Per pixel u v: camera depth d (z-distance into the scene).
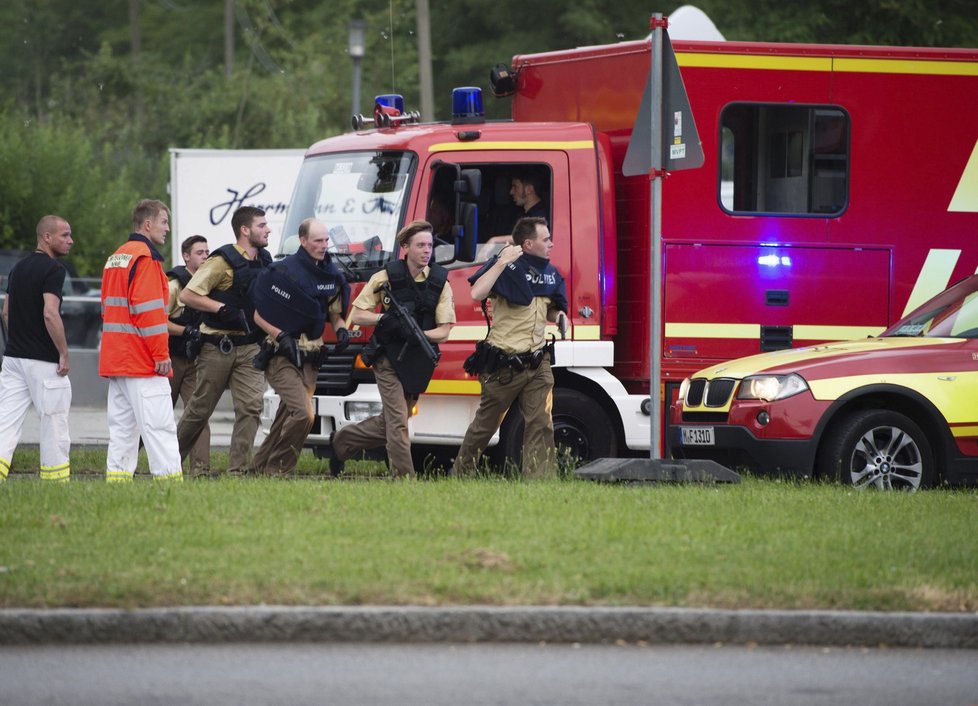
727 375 44.78
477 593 26.62
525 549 29.98
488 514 33.84
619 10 163.88
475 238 46.19
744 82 48.94
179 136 157.25
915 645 26.23
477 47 166.12
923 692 23.58
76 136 115.56
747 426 43.66
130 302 42.34
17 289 44.66
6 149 109.12
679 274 48.56
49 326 44.28
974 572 28.84
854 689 23.67
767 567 28.75
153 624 25.69
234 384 46.59
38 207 109.19
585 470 41.62
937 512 35.91
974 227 50.16
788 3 141.75
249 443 46.78
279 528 31.86
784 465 43.28
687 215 48.66
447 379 47.28
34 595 26.00
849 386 43.69
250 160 89.31
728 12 141.00
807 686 23.83
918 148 49.91
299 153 89.31
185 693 23.03
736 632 26.19
